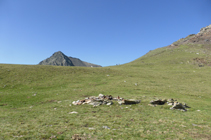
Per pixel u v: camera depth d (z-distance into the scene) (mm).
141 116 22953
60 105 29688
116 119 21000
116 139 14344
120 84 54844
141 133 16062
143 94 42156
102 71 78938
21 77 56531
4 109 27891
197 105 32531
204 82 62094
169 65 103500
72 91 44656
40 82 53531
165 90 48469
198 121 21234
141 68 98688
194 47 145000
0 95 37750
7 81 50812
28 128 17047
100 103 30047
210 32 186000
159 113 25188
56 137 14508
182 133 16453
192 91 48125
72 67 83312
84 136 14789
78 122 19219
